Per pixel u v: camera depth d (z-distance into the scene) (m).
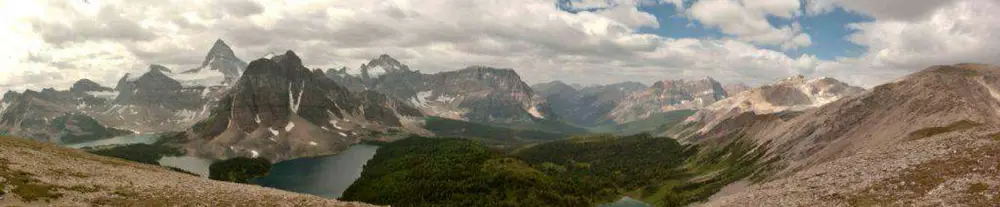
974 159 107.31
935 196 95.50
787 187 140.00
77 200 81.12
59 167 105.25
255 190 120.94
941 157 115.12
